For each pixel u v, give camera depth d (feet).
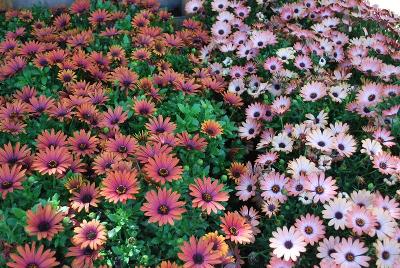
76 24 3.74
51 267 1.79
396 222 2.21
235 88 3.23
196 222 2.13
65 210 1.98
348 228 2.19
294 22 4.01
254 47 3.50
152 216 1.95
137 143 2.37
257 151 3.06
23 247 1.88
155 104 2.82
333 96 2.96
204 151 2.60
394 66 3.41
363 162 2.57
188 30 3.77
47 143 2.28
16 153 2.18
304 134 2.65
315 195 2.29
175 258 2.06
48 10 3.90
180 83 2.94
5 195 1.95
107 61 3.07
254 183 2.57
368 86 3.01
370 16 3.94
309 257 2.21
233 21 3.83
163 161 2.13
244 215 2.45
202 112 2.71
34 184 2.16
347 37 3.71
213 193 2.13
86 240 1.89
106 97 2.71
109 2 3.75
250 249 2.45
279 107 2.91
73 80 2.88
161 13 3.85
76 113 2.50
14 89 2.96
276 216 2.38
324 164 2.48
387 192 2.47
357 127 3.00
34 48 3.13
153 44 3.32
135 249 2.00
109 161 2.21
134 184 2.03
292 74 3.24
